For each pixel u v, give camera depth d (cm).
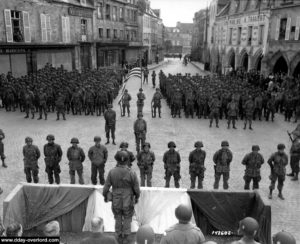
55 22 3069
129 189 618
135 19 5369
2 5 2431
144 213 753
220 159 959
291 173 1125
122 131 1645
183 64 6769
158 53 7250
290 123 1880
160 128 1720
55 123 1780
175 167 966
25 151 973
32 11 2750
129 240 705
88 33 3697
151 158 971
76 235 741
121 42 4581
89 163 1220
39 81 2198
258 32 3256
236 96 1914
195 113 2111
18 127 1678
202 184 1034
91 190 749
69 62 3369
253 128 1758
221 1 4831
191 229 448
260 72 3123
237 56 3828
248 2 3603
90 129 1666
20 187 745
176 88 2009
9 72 2383
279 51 2848
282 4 2797
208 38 5638
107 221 735
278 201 945
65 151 1329
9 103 2034
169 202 749
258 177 952
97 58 4006
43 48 2872
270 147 1430
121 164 609
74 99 1966
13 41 2575
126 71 3922
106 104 1988
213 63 4991
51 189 750
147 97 2705
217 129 1723
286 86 2289
